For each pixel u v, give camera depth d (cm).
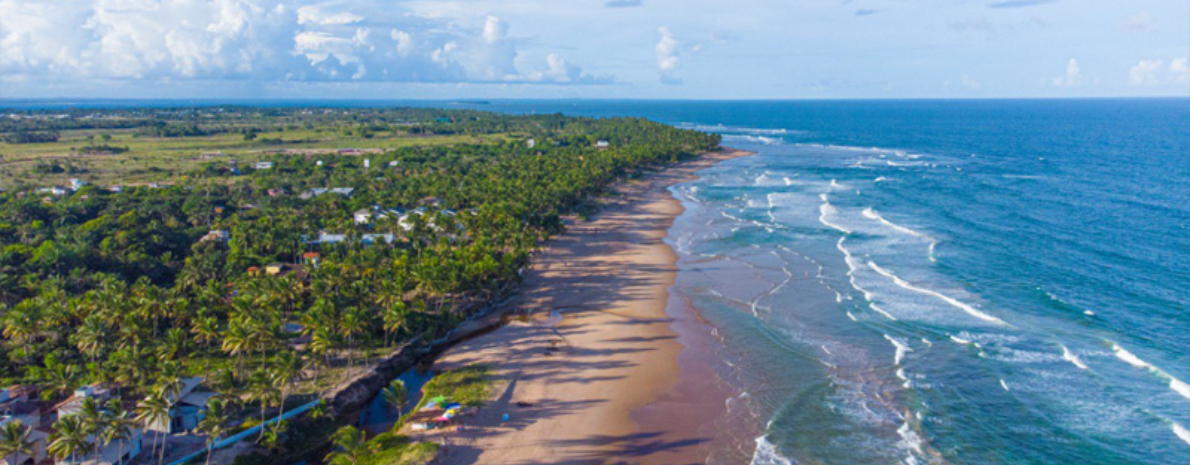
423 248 11488
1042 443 6022
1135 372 7238
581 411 6738
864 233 13538
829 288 10162
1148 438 6025
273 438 5966
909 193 18238
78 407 5831
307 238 12469
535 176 18088
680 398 6988
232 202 15438
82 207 13800
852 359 7775
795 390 7094
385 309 8788
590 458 5966
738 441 6200
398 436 6234
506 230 12162
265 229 12031
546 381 7369
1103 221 14262
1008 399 6762
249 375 7100
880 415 6569
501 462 5888
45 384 6575
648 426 6462
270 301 8344
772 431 6338
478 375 7481
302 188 17712
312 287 8994
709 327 8825
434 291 8838
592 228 14562
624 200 17875
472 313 9400
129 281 9919
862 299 9644
